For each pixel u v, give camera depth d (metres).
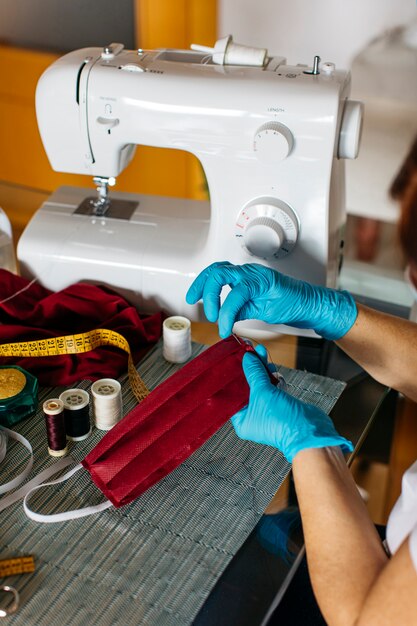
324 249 1.50
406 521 1.09
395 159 2.05
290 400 1.13
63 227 1.67
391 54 1.94
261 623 1.00
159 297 1.62
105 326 1.51
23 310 1.58
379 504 2.27
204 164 1.47
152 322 1.56
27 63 2.63
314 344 1.56
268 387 1.15
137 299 1.64
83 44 2.54
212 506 1.17
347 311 1.33
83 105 1.46
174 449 1.18
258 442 1.20
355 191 2.15
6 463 1.24
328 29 2.02
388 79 1.97
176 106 1.41
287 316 1.35
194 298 1.41
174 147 1.47
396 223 2.13
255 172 1.44
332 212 1.50
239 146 1.42
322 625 1.25
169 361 1.47
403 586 0.88
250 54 1.46
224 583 1.05
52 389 1.40
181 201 1.77
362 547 0.99
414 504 1.08
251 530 1.13
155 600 1.02
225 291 1.58
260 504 1.17
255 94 1.38
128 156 1.62
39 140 2.80
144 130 1.46
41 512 1.15
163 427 1.18
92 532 1.12
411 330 1.34
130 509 1.16
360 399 1.40
